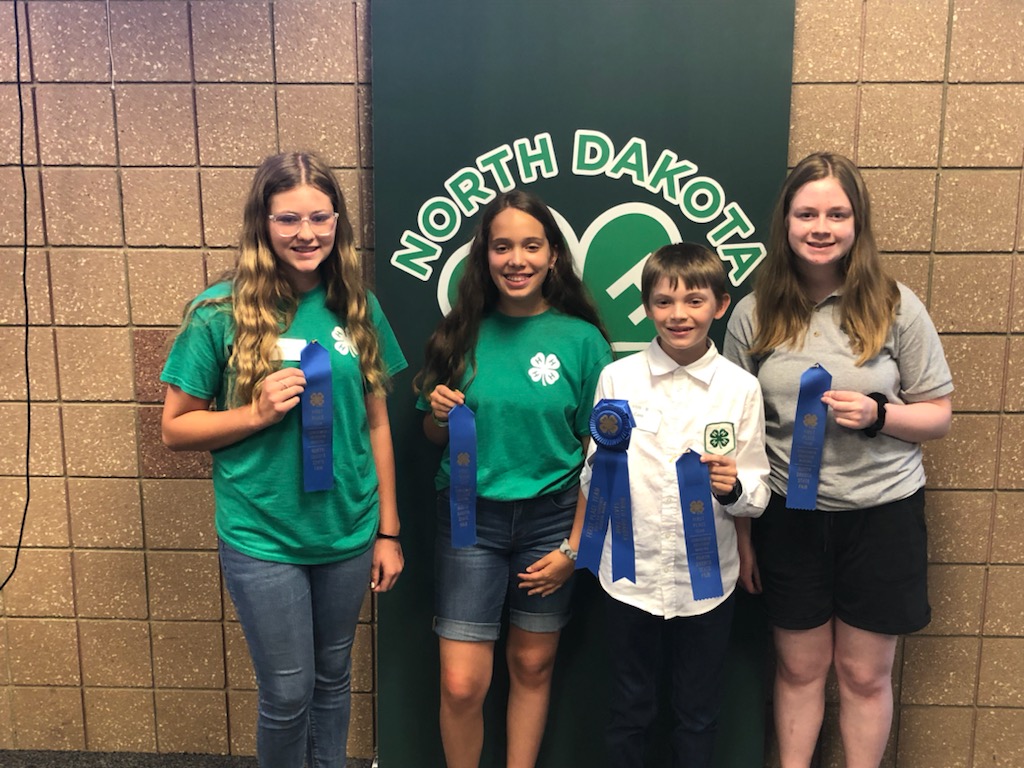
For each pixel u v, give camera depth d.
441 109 1.66
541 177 1.68
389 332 1.57
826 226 1.40
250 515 1.36
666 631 1.72
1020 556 1.81
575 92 1.65
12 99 1.75
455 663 1.59
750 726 1.78
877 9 1.66
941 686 1.86
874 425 1.42
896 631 1.50
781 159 1.65
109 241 1.79
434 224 1.69
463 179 1.68
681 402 1.45
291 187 1.31
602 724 1.80
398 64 1.65
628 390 1.47
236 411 1.31
